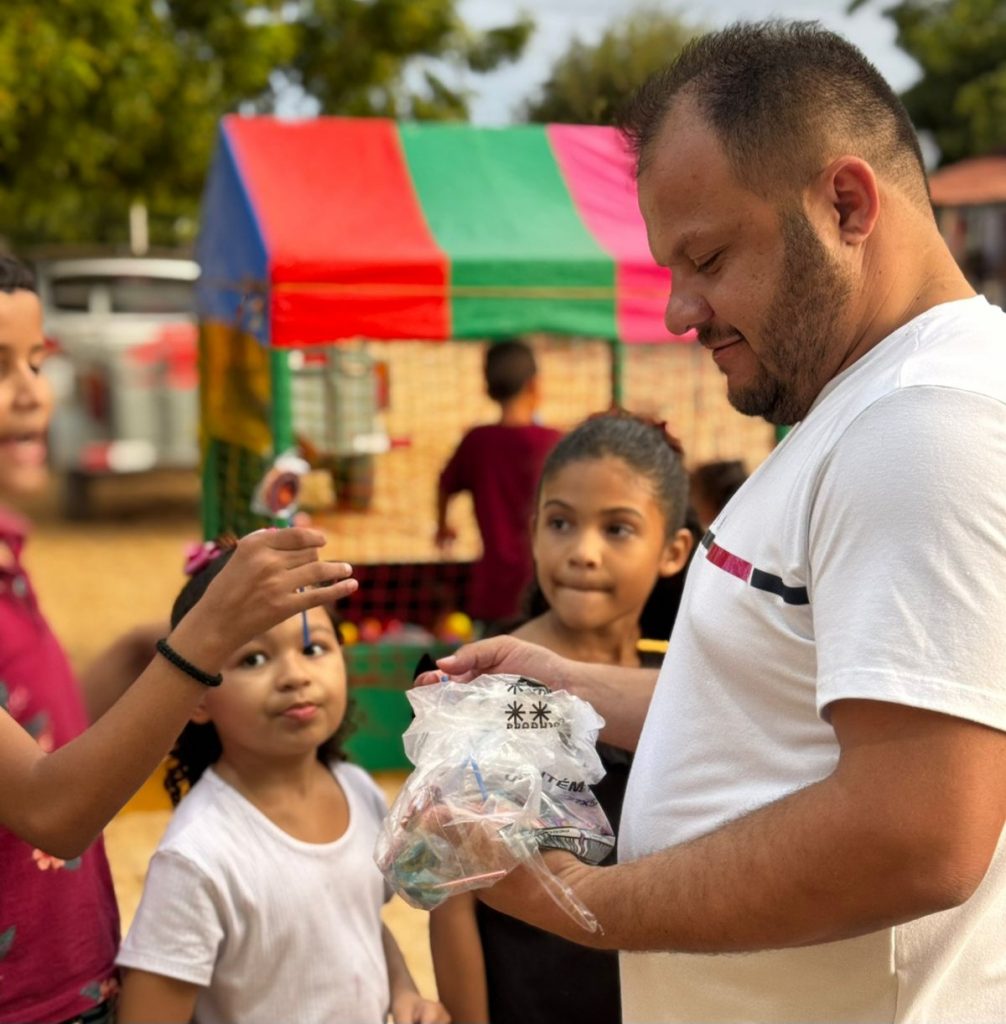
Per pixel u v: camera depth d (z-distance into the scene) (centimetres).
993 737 131
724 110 147
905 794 131
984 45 2422
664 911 144
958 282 157
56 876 201
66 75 1010
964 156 2444
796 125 145
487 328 536
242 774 238
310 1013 229
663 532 271
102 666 292
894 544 133
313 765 246
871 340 151
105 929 216
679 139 150
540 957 237
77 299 1083
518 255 537
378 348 1343
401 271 523
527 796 157
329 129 586
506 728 164
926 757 131
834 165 146
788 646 147
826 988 152
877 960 149
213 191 623
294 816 238
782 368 152
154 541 1104
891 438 136
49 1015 200
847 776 135
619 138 189
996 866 151
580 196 584
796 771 149
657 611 291
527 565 610
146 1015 217
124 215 1992
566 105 601
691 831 157
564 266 542
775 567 148
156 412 1087
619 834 173
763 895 138
